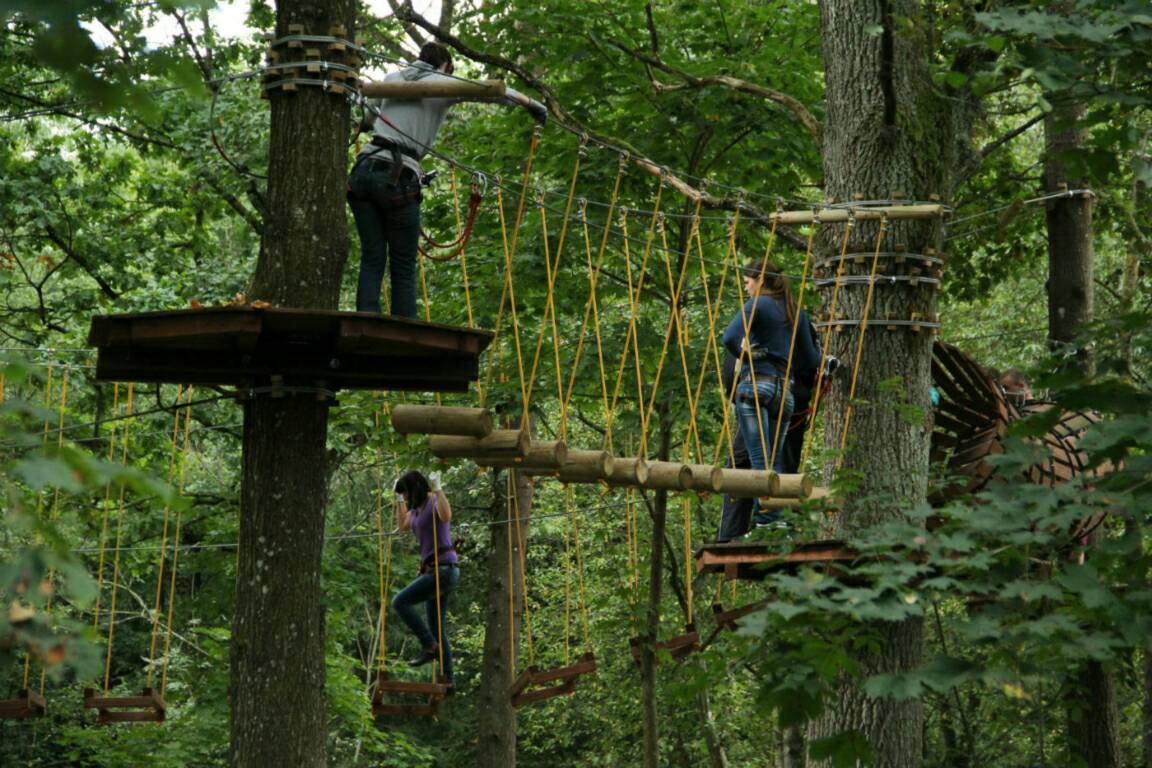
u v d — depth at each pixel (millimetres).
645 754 11547
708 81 9336
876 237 7324
